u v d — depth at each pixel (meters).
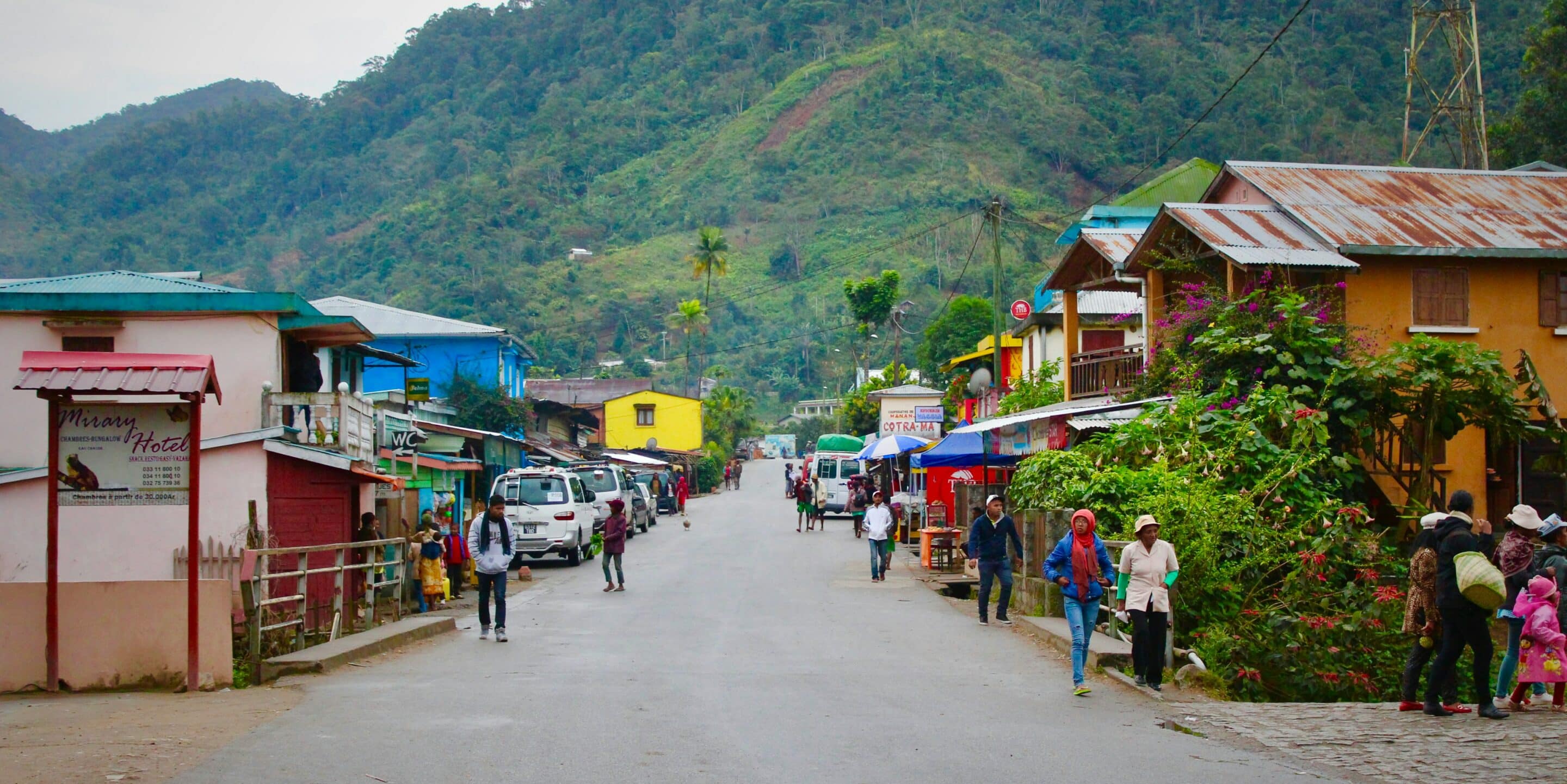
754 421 125.38
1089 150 150.88
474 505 25.39
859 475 44.53
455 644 14.68
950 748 8.39
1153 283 21.83
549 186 167.12
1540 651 10.06
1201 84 149.88
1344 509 14.13
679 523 44.28
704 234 97.19
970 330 62.47
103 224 166.38
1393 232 19.59
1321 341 16.98
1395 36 146.12
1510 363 19.66
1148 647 10.92
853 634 15.40
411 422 25.33
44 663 11.10
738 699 10.47
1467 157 35.22
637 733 8.84
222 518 16.00
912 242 141.25
